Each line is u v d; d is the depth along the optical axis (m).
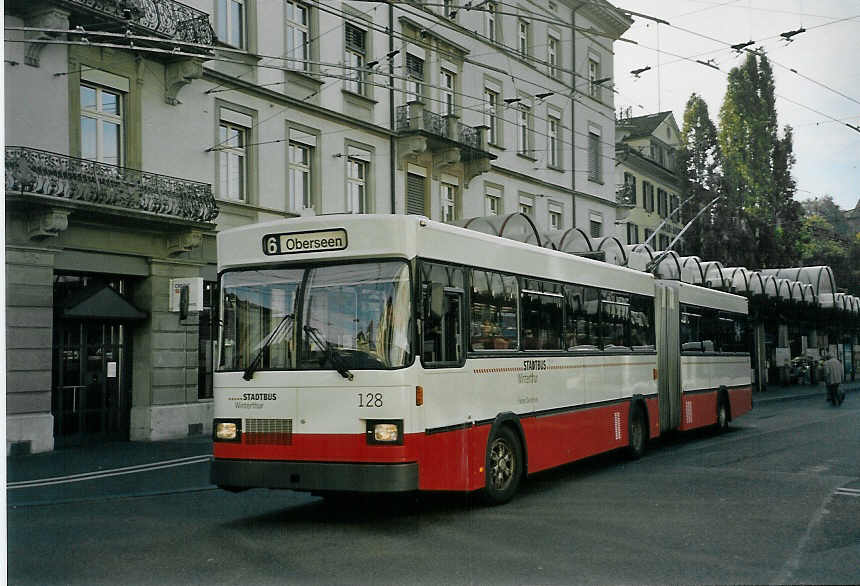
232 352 8.97
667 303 16.09
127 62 17.70
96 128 17.25
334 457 8.37
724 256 46.75
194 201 18.28
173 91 18.59
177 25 18.16
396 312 8.37
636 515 9.16
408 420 8.23
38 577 6.86
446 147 26.77
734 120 49.41
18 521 9.54
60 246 16.08
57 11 15.74
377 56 24.95
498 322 10.02
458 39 28.52
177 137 18.84
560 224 34.50
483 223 20.36
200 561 7.30
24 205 15.16
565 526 8.59
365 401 8.30
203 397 19.58
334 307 8.59
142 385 18.11
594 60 37.22
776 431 19.33
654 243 53.31
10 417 15.13
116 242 17.22
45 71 16.05
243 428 8.80
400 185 25.61
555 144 34.50
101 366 17.67
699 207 47.22
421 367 8.41
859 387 44.41
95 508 10.40
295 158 22.30
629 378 14.00
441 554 7.39
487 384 9.65
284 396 8.63
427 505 9.94
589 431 12.34
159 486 12.04
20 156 15.06
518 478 10.26
